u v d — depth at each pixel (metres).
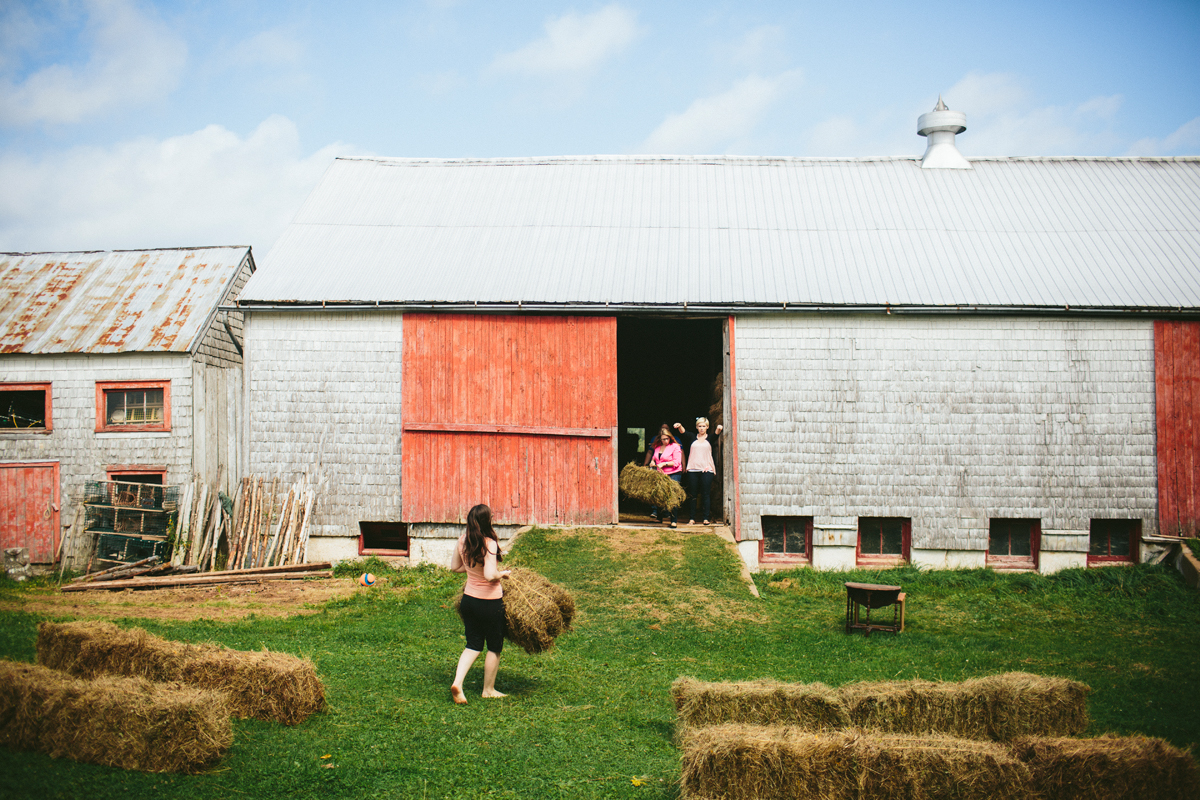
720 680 8.74
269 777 5.60
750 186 18.22
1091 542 15.02
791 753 5.25
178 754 5.56
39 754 5.57
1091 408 14.83
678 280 15.68
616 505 15.21
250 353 15.80
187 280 18.03
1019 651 10.42
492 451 15.47
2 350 16.11
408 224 17.52
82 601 12.77
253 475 15.77
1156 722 7.82
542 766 6.08
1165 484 14.71
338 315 15.77
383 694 7.59
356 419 15.70
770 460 15.02
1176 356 14.84
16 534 15.80
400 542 16.23
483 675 8.45
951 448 14.90
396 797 5.42
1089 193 17.53
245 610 12.20
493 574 7.45
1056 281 15.29
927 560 14.89
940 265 15.77
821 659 9.79
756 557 14.95
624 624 11.13
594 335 15.37
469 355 15.56
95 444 16.14
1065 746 5.38
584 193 18.23
